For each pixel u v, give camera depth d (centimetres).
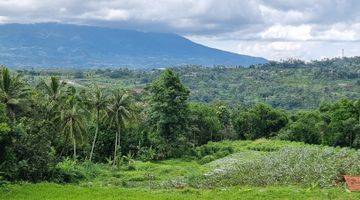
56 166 5312
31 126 5353
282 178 4650
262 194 3825
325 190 3972
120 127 8650
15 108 6394
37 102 6869
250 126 12700
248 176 4869
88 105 8225
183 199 3688
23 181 4622
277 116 12794
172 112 9612
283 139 11700
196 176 5575
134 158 9488
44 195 3809
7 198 3672
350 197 3669
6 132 4362
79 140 7462
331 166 4791
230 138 12500
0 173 4391
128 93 8688
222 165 7200
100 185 4994
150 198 3728
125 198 3719
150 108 9825
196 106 11688
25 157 4853
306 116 11625
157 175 6788
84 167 6756
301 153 5881
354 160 5028
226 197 3766
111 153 9350
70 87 8631
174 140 9769
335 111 10644
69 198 3700
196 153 10025
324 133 10756
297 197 3697
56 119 7150
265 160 5672
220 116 12850
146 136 9781
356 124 10131
